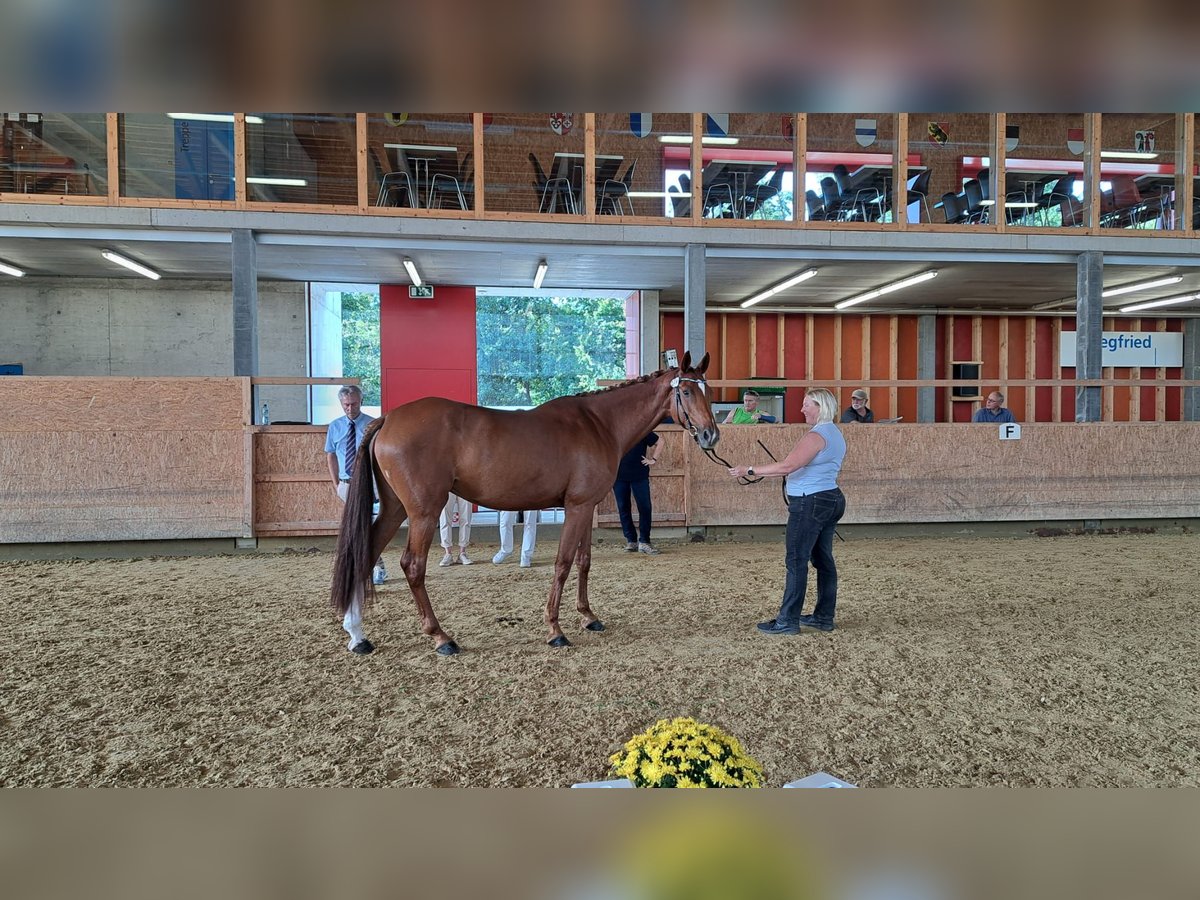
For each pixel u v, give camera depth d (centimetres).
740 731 282
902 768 252
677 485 758
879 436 777
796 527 411
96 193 787
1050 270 993
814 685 333
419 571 380
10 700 311
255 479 686
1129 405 1374
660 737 167
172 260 915
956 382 749
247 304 771
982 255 907
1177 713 301
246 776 244
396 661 364
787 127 953
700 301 855
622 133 910
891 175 898
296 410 1071
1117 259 929
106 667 353
